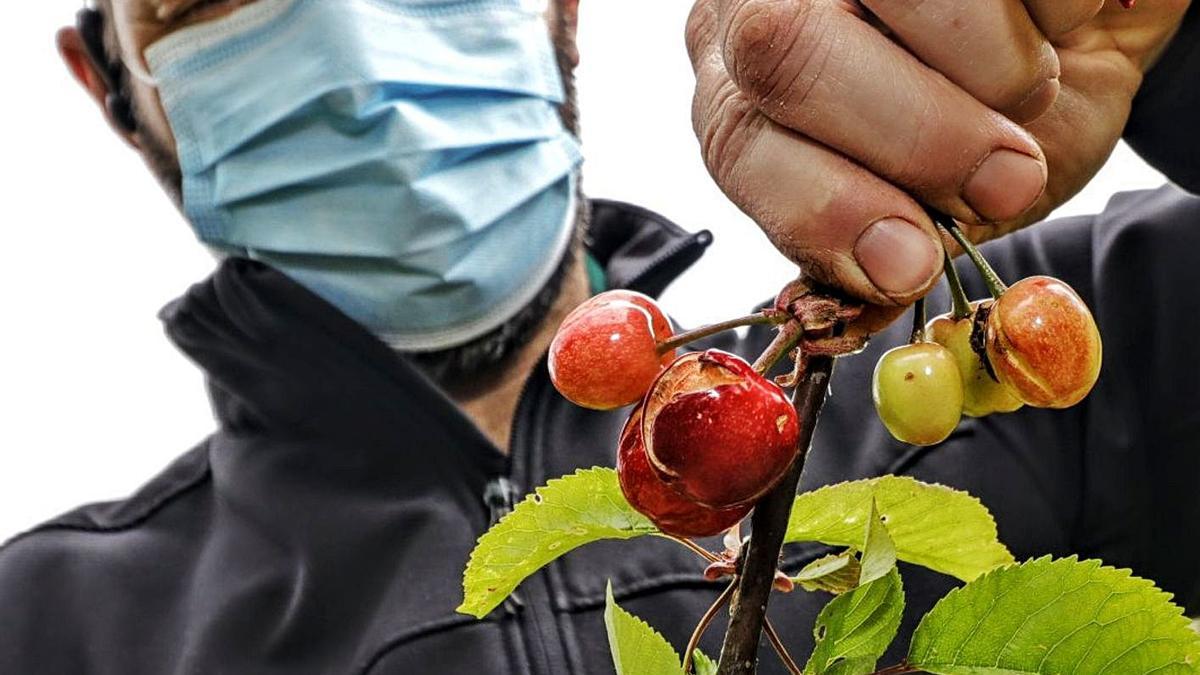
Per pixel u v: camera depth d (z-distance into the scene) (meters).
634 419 0.40
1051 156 0.51
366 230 0.91
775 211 0.43
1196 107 0.56
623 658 0.40
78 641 0.88
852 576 0.41
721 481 0.38
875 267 0.42
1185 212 0.78
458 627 0.78
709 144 0.45
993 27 0.42
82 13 1.02
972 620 0.40
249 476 0.89
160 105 0.98
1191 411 0.76
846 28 0.42
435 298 0.92
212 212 0.95
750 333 0.92
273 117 0.91
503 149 0.94
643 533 0.44
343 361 0.84
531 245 0.94
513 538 0.44
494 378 0.94
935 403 0.41
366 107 0.90
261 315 0.84
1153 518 0.78
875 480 0.43
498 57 0.95
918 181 0.42
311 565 0.83
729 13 0.43
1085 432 0.80
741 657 0.39
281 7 0.91
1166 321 0.77
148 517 0.94
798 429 0.39
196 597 0.87
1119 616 0.40
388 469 0.86
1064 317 0.41
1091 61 0.51
